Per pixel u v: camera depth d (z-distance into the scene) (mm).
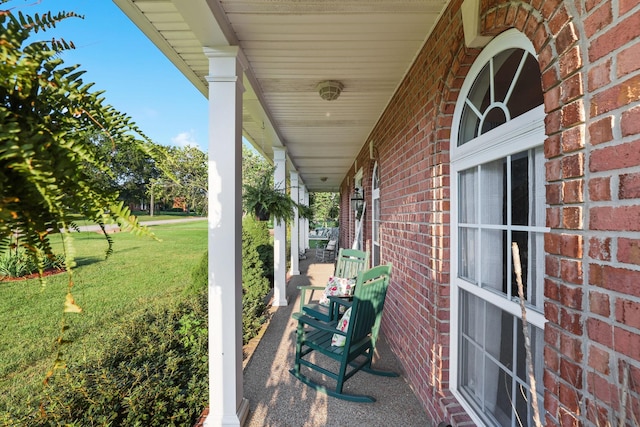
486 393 1658
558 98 984
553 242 1008
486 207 1653
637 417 742
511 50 1437
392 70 2615
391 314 3207
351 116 3838
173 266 9680
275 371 2752
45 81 598
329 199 21922
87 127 697
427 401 2148
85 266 9508
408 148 2615
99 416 1719
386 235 3479
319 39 2121
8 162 543
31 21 605
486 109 1646
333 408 2234
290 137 4879
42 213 612
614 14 798
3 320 4879
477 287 1697
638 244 739
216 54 1993
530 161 1331
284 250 4797
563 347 959
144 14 1854
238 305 2053
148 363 2270
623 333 775
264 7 1784
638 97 741
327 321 2820
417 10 1854
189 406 2055
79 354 3580
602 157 833
